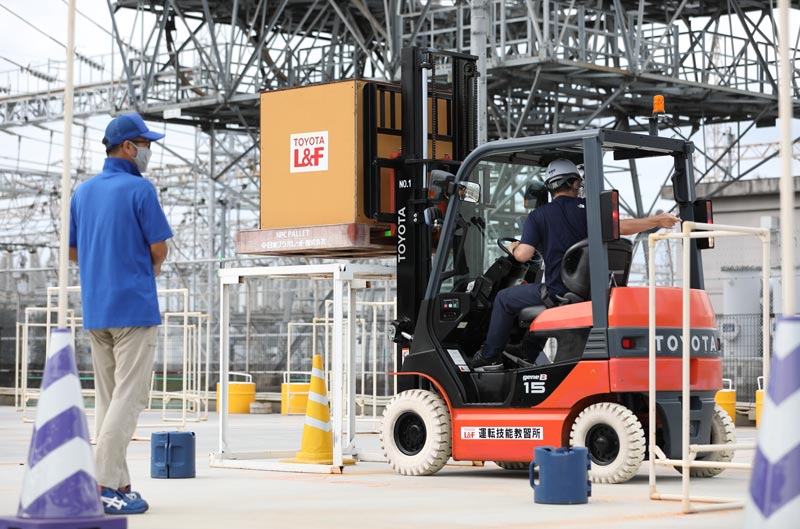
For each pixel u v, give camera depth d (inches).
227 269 501.4
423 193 478.0
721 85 1401.3
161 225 327.9
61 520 233.5
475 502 355.6
